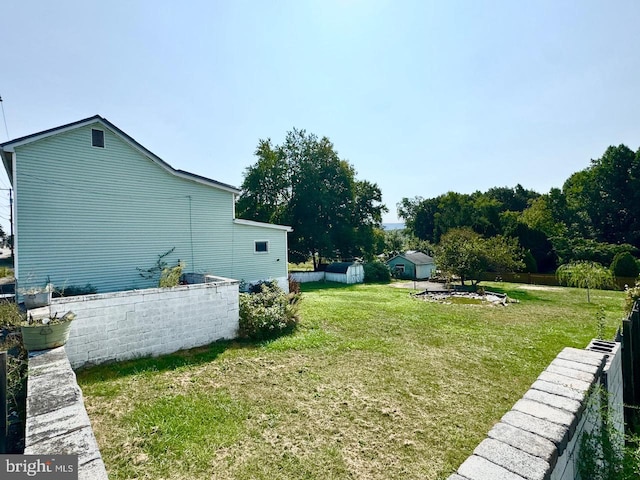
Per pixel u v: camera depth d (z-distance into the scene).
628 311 7.70
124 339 6.17
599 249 24.59
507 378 5.71
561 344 7.87
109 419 4.10
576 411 1.89
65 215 9.10
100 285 9.64
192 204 11.56
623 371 4.38
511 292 18.09
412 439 3.85
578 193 34.66
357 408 4.57
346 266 24.25
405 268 28.88
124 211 10.09
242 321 7.95
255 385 5.25
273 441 3.77
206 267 11.91
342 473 3.26
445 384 5.43
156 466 3.29
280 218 27.19
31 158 8.62
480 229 27.72
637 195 28.69
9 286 12.00
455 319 10.59
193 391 4.97
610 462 2.28
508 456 1.46
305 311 11.09
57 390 2.76
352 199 29.38
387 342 7.78
